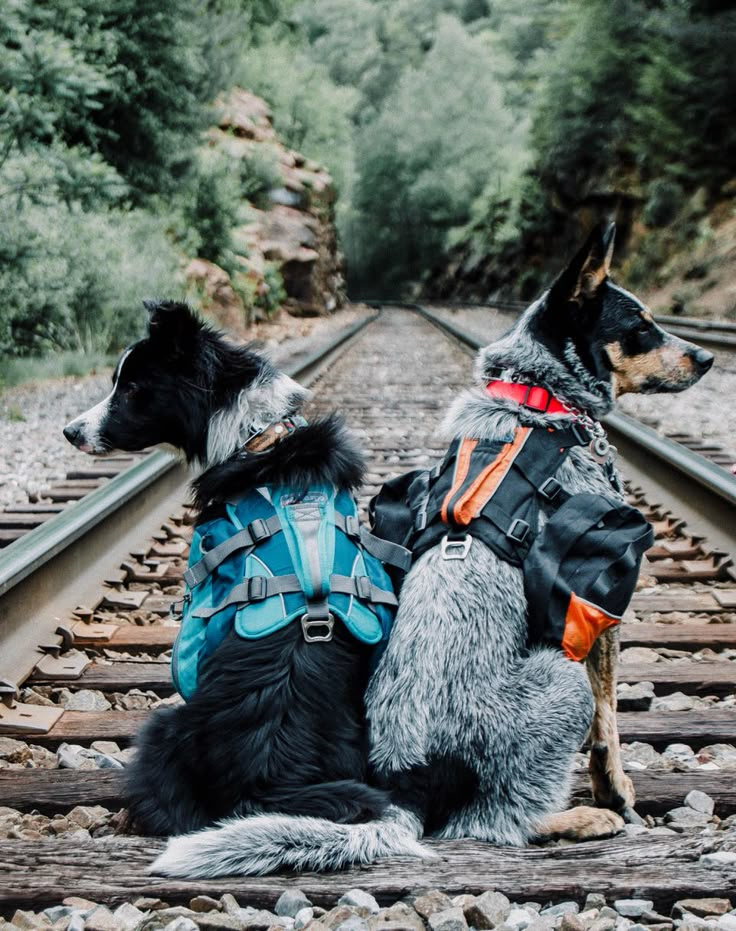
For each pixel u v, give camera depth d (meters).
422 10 85.75
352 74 78.31
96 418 2.85
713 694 3.88
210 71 20.14
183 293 16.86
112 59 16.27
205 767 2.44
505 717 2.46
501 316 35.94
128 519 5.79
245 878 2.37
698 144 27.86
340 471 2.81
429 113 62.81
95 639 4.33
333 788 2.40
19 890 2.34
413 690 2.48
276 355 16.34
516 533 2.65
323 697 2.47
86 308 14.24
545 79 37.19
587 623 2.56
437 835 2.54
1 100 11.52
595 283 2.87
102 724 3.53
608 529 2.66
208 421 2.82
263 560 2.61
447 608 2.54
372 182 64.75
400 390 12.55
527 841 2.52
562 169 35.59
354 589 2.60
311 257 30.69
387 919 2.20
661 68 27.77
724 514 5.77
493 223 49.59
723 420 10.03
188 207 20.27
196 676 2.62
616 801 2.84
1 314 12.45
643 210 30.59
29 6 13.84
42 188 12.18
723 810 2.90
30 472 7.35
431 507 2.80
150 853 2.49
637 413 10.92
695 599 4.91
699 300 24.77
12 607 4.02
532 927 2.13
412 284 64.81
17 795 2.97
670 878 2.36
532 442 2.80
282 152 33.22
